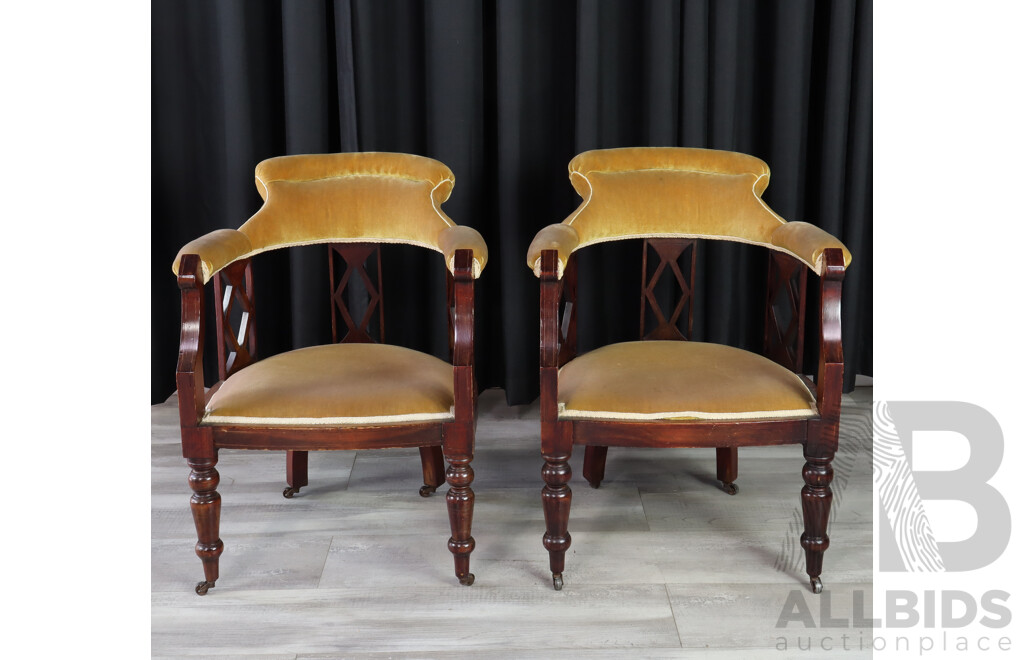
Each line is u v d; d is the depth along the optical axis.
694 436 1.81
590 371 1.94
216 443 1.81
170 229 2.68
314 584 1.94
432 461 2.28
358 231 2.20
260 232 2.12
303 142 2.55
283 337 2.87
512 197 2.61
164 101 2.59
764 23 2.64
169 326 2.76
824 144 2.64
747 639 1.75
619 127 2.68
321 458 2.55
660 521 2.19
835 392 1.79
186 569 1.99
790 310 2.82
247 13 2.51
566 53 2.66
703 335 2.81
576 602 1.87
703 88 2.59
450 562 2.02
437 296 2.70
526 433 2.70
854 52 2.63
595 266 2.75
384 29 2.56
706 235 2.21
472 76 2.55
